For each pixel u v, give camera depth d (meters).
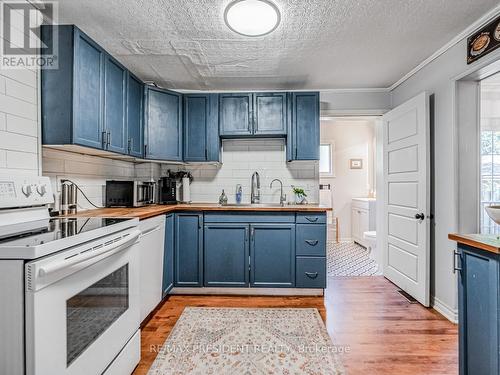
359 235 5.32
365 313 2.49
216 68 2.80
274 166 3.49
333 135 5.71
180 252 2.91
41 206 1.79
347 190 5.71
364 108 3.40
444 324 2.29
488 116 3.24
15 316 0.99
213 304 2.67
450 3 1.80
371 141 5.68
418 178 2.69
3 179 1.54
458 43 2.25
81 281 1.23
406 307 2.61
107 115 2.20
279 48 2.39
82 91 1.92
